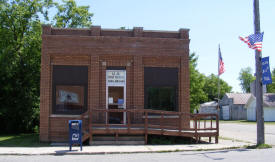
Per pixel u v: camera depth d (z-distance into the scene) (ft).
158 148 42.14
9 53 75.92
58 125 50.49
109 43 52.08
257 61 45.73
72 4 91.61
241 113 184.55
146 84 52.44
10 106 76.84
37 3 82.02
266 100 154.92
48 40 51.39
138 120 51.19
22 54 79.82
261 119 44.88
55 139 50.26
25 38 79.15
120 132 46.88
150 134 50.67
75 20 91.30
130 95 51.96
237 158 33.71
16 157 36.14
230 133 75.97
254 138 60.80
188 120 52.34
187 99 52.60
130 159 33.76
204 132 49.37
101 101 51.39
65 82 51.49
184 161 31.99
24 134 72.69
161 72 53.01
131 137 48.06
